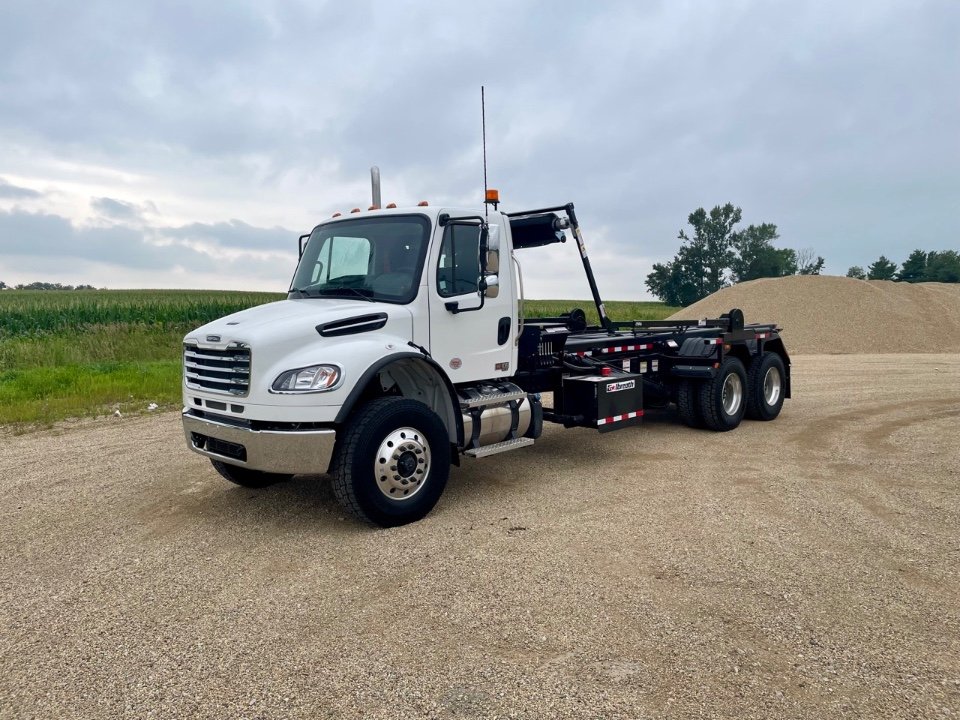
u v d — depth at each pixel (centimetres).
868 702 302
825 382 1427
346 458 515
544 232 813
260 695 315
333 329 534
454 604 403
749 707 298
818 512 561
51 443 912
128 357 2100
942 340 2486
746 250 8806
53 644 368
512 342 662
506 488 650
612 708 298
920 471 686
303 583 439
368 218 626
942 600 400
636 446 827
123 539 532
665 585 423
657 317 4597
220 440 550
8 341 2078
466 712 298
